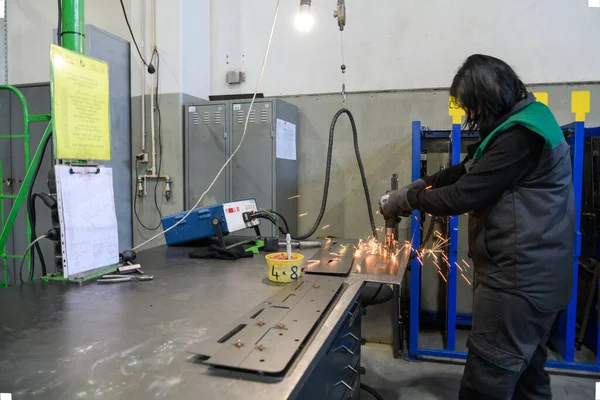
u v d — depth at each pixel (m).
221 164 2.76
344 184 2.99
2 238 1.56
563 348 2.43
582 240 2.61
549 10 2.64
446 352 2.49
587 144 2.54
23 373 0.81
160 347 0.93
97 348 0.92
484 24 2.73
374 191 2.95
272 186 2.66
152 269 1.65
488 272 1.35
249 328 1.00
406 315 2.84
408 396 2.16
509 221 1.29
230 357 0.84
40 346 0.93
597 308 2.42
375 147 2.93
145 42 2.87
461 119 2.46
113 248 1.60
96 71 1.55
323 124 3.00
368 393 2.20
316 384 1.09
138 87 2.92
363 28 2.91
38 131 2.82
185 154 2.84
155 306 1.20
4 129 2.92
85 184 1.49
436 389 2.22
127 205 2.96
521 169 1.26
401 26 2.85
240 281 1.47
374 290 2.02
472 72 1.37
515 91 1.35
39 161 1.53
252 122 2.67
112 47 2.81
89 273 1.49
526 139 1.25
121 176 2.91
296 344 0.90
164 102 2.86
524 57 2.68
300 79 3.03
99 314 1.13
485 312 1.34
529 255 1.26
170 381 0.78
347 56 2.94
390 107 2.89
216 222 1.91
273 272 1.44
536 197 1.27
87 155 1.51
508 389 1.30
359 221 2.98
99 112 1.56
